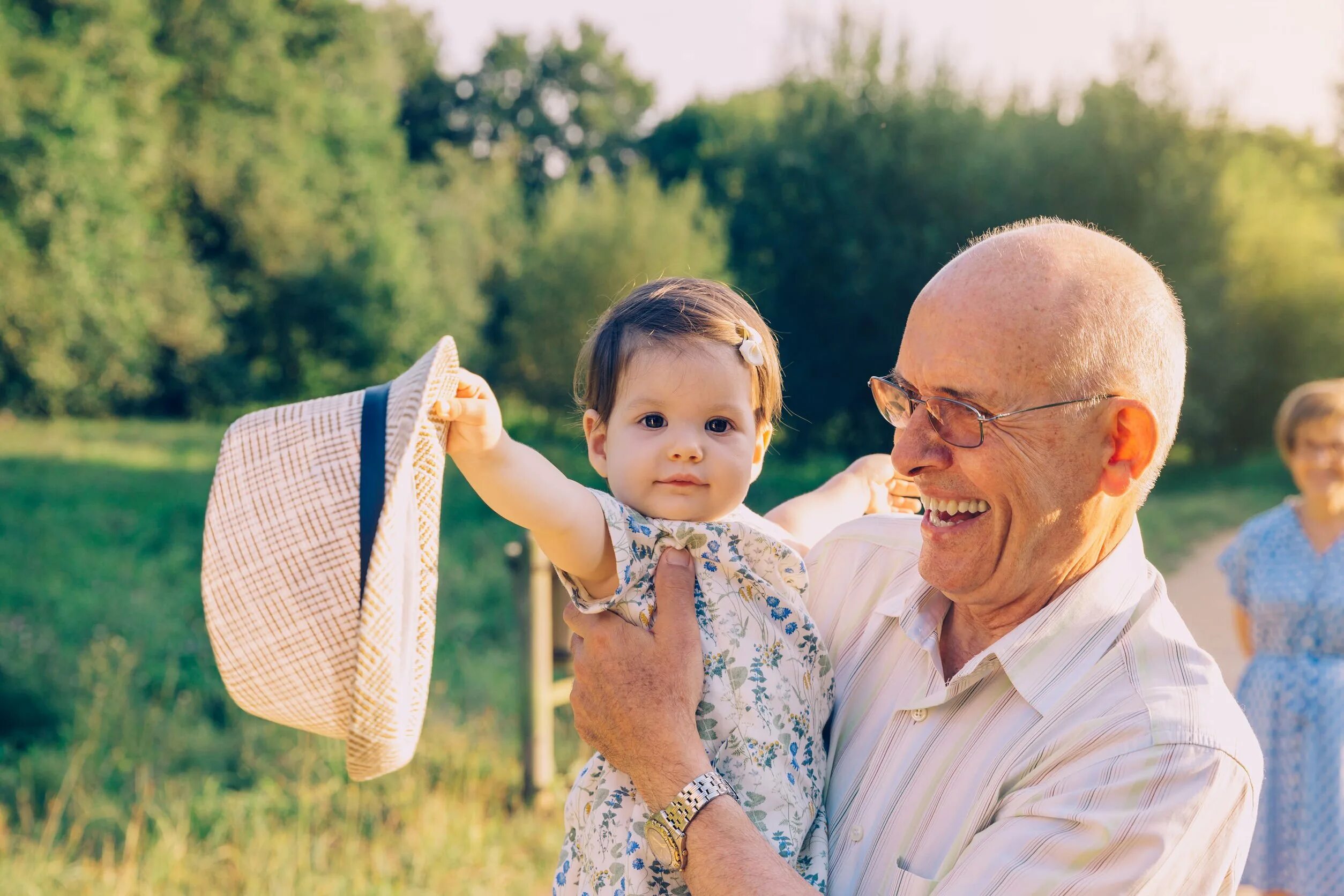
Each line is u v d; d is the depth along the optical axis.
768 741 1.62
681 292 1.77
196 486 14.48
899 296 17.20
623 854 1.59
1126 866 1.37
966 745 1.59
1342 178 23.17
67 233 20.73
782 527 2.11
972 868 1.46
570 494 1.55
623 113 44.78
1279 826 4.07
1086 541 1.58
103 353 21.45
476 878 4.39
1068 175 17.14
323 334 25.17
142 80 23.27
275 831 4.82
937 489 1.61
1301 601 4.12
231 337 24.70
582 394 1.80
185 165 24.39
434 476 1.44
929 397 1.60
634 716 1.56
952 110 17.53
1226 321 17.44
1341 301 18.33
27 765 5.53
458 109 43.31
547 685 5.10
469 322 25.36
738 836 1.46
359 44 31.42
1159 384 1.58
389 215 26.28
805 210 17.55
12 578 9.36
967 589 1.61
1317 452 4.18
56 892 4.25
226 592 1.36
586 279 20.84
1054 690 1.54
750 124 20.14
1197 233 17.36
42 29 22.69
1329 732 3.99
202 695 6.61
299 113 27.00
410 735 1.48
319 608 1.34
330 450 1.38
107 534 11.34
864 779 1.69
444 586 9.33
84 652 7.28
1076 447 1.53
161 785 5.34
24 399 21.03
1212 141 17.72
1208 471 17.78
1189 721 1.42
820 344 17.69
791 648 1.71
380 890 4.22
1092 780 1.43
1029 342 1.52
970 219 17.25
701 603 1.65
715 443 1.69
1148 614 1.59
